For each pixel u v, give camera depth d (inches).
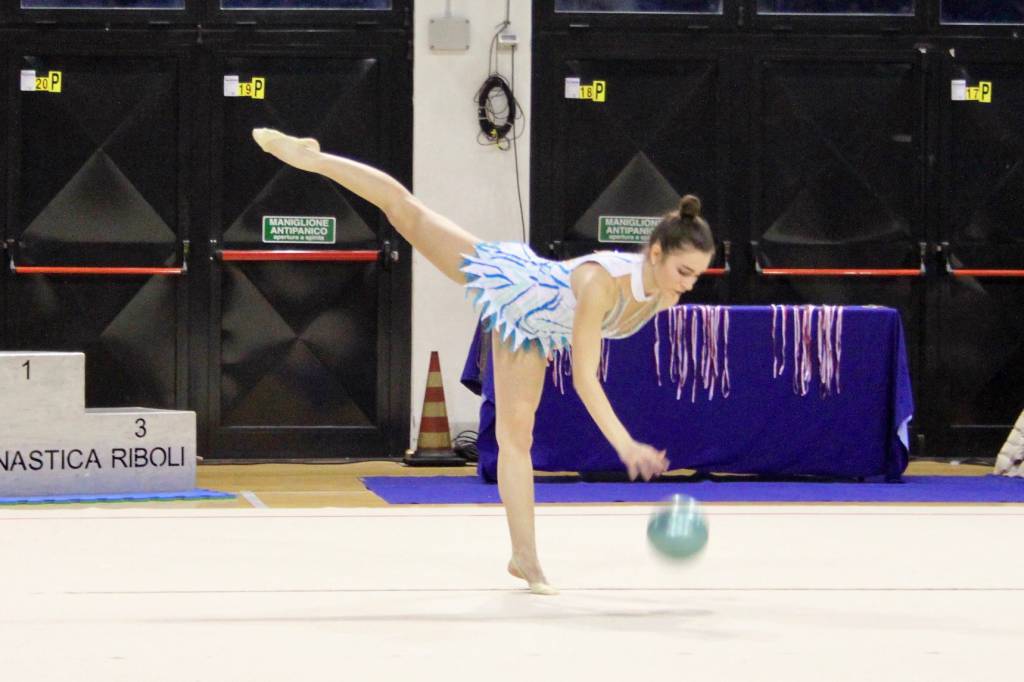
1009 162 1053.2
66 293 1010.7
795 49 1039.6
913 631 351.9
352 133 1023.0
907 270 1042.7
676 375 847.1
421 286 1018.7
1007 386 1054.4
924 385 1048.8
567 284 402.3
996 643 336.8
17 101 1003.9
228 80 1012.5
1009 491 828.0
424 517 605.6
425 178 1017.5
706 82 1039.0
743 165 1041.5
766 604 392.5
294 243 1019.3
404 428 1033.5
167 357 1017.5
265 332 1022.4
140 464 774.5
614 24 1032.2
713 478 892.6
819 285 1045.2
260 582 430.6
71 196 1007.6
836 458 862.5
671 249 379.2
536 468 847.7
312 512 622.5
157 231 1015.0
